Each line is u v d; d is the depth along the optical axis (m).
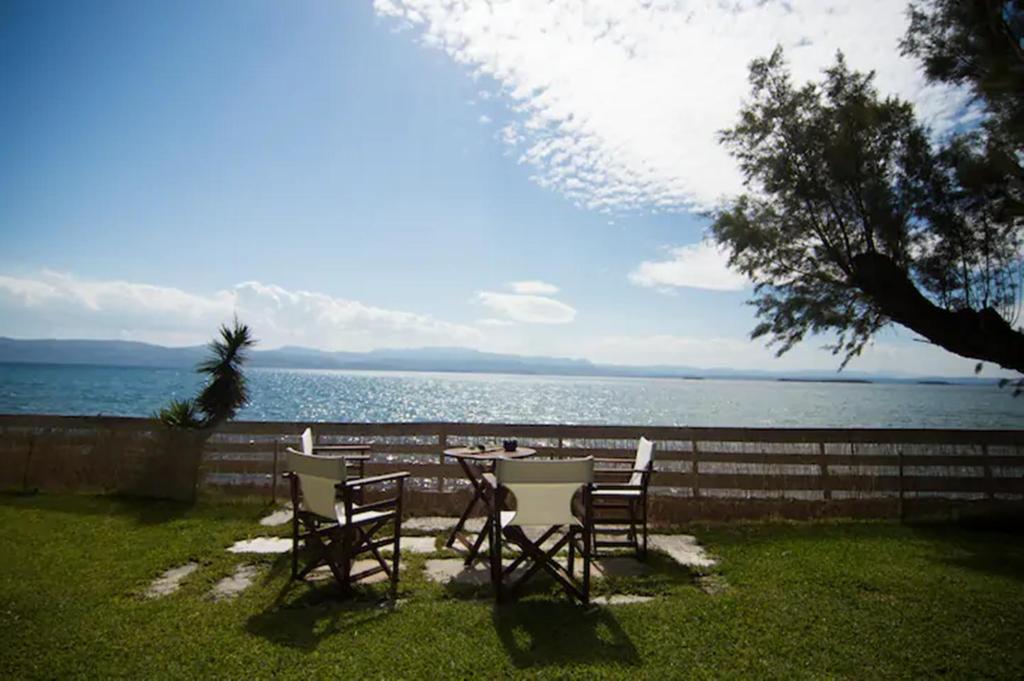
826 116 6.82
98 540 6.00
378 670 3.43
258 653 3.61
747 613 4.30
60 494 8.03
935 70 5.71
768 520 7.49
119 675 3.32
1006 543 6.49
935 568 5.47
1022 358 5.85
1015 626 4.10
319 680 3.31
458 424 8.02
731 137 7.48
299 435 8.06
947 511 7.54
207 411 9.16
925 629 4.04
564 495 4.61
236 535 6.32
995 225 6.00
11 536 6.02
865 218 6.55
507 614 4.29
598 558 5.93
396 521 5.06
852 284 6.70
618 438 7.97
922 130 6.43
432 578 5.22
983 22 5.21
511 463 4.43
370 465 7.91
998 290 6.12
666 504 7.44
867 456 7.78
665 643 3.81
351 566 5.47
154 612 4.23
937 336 6.26
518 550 6.11
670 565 5.67
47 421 8.17
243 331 9.38
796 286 7.30
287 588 4.83
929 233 6.47
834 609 4.39
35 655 3.52
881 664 3.56
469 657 3.59
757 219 7.49
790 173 7.02
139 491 8.02
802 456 7.78
